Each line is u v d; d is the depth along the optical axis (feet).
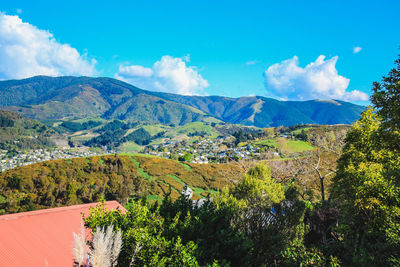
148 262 19.51
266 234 30.83
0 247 27.07
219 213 30.53
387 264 22.04
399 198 28.55
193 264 19.29
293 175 86.38
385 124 35.78
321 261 22.95
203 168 209.97
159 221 25.73
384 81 33.45
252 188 58.13
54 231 32.91
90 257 14.94
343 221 35.01
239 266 23.43
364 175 34.81
